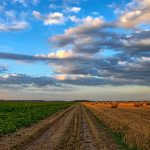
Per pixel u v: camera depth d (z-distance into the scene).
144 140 22.25
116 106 103.19
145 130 28.83
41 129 31.77
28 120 40.56
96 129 32.66
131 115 55.00
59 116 55.59
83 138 25.23
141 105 114.94
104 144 22.25
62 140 23.70
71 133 28.61
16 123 35.50
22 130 30.56
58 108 95.06
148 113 62.72
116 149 20.14
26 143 22.02
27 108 81.19
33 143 22.03
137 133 26.52
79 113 67.25
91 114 62.91
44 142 22.56
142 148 19.58
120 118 46.66
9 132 28.44
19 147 20.11
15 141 22.78
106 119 44.50
